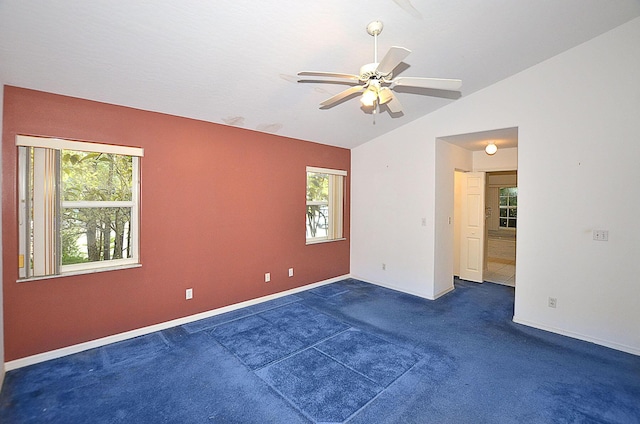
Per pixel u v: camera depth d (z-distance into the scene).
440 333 3.28
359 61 2.83
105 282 2.97
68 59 2.29
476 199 5.36
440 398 2.19
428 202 4.39
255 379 2.42
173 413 2.03
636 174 2.81
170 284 3.38
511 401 2.16
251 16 2.12
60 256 2.73
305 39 2.44
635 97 2.80
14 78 2.41
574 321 3.17
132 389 2.28
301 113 3.77
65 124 2.72
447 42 2.75
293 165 4.57
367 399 2.18
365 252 5.32
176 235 3.41
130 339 3.09
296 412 2.05
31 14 1.86
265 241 4.26
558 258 3.25
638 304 2.82
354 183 5.45
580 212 3.11
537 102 3.35
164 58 2.43
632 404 2.12
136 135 3.11
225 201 3.81
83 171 2.93
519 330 3.35
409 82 2.28
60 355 2.73
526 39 2.84
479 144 4.77
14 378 2.40
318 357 2.76
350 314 3.82
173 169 3.37
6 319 2.49
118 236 3.14
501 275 5.88
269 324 3.49
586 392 2.26
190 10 1.99
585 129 3.06
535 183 3.38
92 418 1.97
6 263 2.49
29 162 2.58
